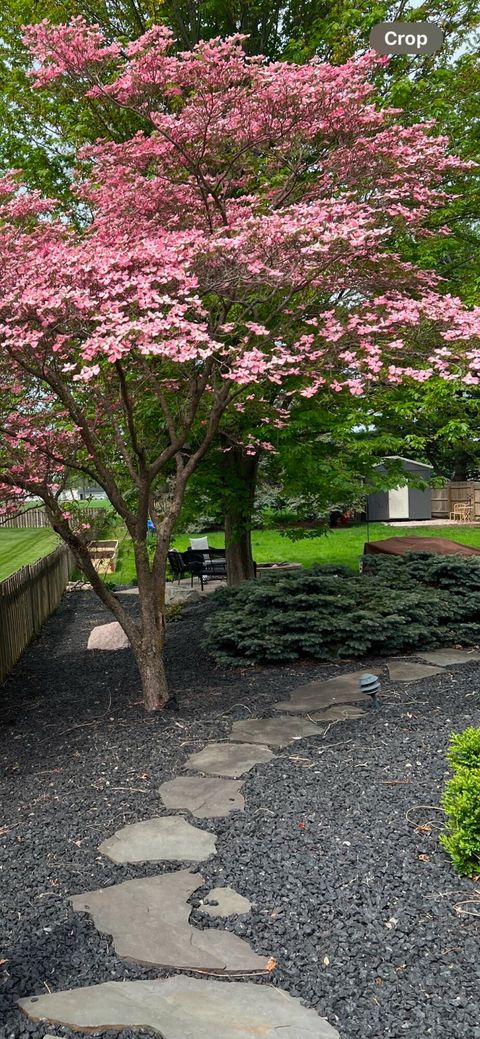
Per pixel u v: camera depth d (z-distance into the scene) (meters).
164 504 10.29
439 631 7.07
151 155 5.38
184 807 3.65
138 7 8.37
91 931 2.66
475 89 7.93
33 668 8.07
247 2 8.21
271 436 8.13
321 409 8.00
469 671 6.09
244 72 4.82
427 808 3.46
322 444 8.92
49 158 8.79
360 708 5.18
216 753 4.40
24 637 9.23
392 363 5.12
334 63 7.57
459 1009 2.21
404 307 4.82
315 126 5.10
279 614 6.73
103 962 2.49
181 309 3.92
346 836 3.23
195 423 7.30
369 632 6.70
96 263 4.11
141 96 5.00
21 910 2.84
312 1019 2.18
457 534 21.16
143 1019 2.20
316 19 8.56
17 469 5.71
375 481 9.07
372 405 7.93
